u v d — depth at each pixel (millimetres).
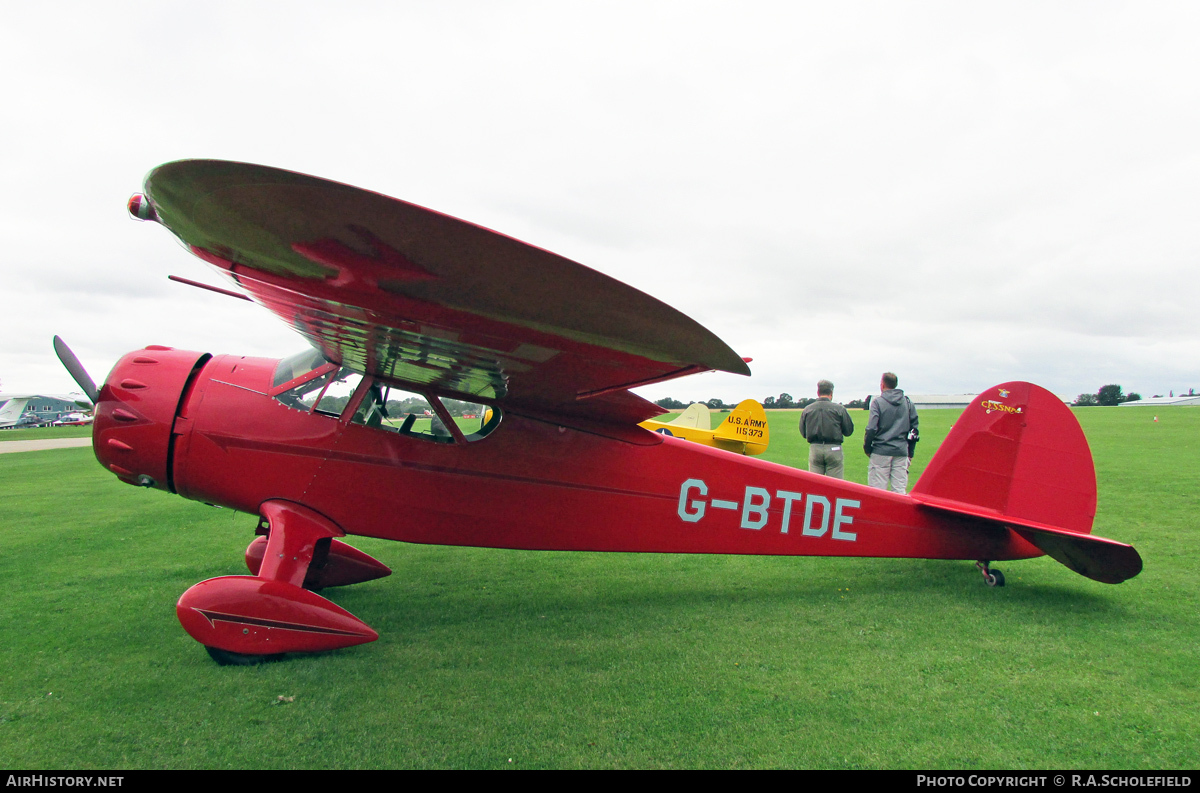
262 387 3732
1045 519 4562
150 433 3652
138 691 2777
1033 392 4625
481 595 4316
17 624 3637
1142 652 3230
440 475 3789
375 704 2674
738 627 3648
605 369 3002
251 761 2236
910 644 3369
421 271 2254
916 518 4562
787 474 4359
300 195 1914
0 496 9227
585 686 2857
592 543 4074
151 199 2133
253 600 3059
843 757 2285
